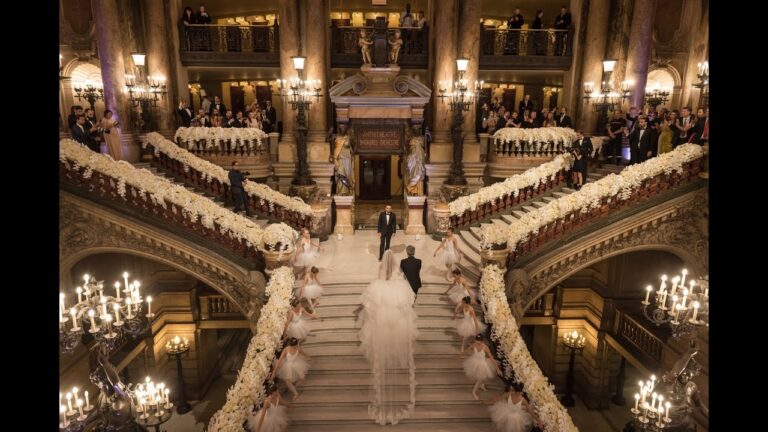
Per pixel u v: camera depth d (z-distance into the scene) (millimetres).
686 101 18562
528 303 11570
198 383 15656
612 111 15594
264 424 7359
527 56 16625
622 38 15398
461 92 13922
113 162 10453
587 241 11289
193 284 15297
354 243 13766
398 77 13586
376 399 8055
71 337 6934
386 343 8102
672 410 7918
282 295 9727
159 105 15695
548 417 7336
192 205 10625
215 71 18922
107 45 13977
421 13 16609
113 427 7672
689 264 11664
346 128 14086
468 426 7922
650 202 11078
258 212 13641
